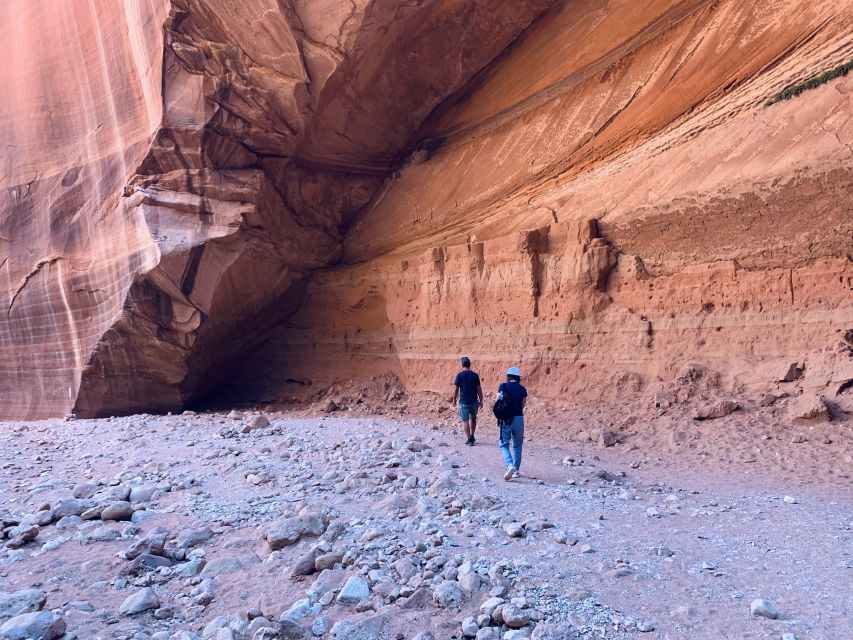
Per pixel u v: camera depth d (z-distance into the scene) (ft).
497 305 42.68
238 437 31.24
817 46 30.76
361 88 48.01
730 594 11.19
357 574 12.45
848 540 14.16
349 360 55.16
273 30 42.65
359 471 21.39
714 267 32.17
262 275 52.65
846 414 25.02
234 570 13.47
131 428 38.01
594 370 36.22
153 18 45.14
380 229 54.80
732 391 29.40
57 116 55.52
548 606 10.75
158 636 10.16
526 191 44.39
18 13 57.82
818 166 28.19
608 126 40.70
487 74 49.85
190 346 51.39
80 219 53.83
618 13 42.04
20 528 16.10
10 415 59.82
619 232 37.22
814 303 28.17
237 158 48.73
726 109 33.86
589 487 20.65
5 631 9.66
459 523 15.78
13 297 58.08
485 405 40.75
